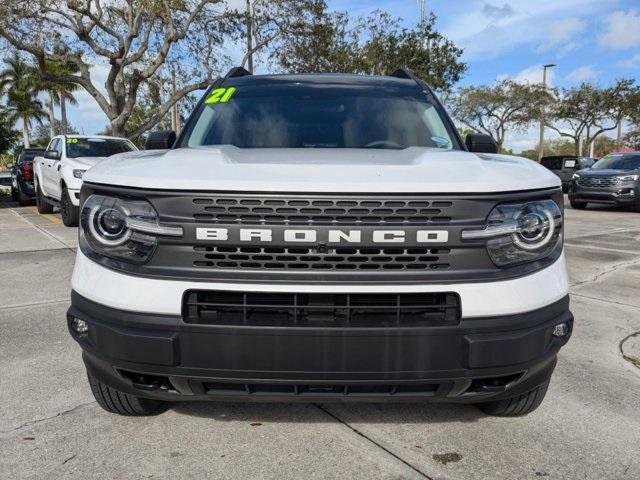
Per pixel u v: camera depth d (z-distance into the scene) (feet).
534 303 7.44
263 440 9.18
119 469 8.34
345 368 7.18
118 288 7.34
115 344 7.36
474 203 7.16
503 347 7.28
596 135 151.64
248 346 7.16
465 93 147.74
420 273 7.11
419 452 8.90
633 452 9.02
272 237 6.95
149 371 7.39
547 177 7.95
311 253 7.01
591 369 12.66
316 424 9.71
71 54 69.56
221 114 11.55
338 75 13.33
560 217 7.88
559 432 9.61
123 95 71.87
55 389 11.12
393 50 84.99
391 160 8.32
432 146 10.75
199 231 7.04
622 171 51.96
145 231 7.25
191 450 8.87
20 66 158.61
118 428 9.55
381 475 8.26
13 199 64.49
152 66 68.80
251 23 74.13
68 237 31.30
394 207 7.02
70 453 8.77
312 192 6.95
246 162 7.86
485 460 8.70
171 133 11.82
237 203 6.99
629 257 27.17
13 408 10.29
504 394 8.07
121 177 7.50
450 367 7.29
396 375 7.24
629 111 143.23
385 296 7.22
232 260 7.09
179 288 7.13
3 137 93.76
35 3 62.13
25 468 8.34
